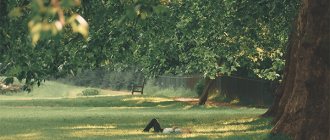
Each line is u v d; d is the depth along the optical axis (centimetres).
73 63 4412
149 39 6050
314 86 4266
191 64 8094
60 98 15400
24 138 5425
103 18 4522
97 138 5253
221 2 6600
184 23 6612
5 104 13325
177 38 6975
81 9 4366
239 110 11112
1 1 3641
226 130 6091
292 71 6456
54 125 7031
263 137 4691
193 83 16100
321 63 4250
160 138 5097
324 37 4250
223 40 7219
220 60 9331
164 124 7200
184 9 6688
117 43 4725
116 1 4431
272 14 6556
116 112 10356
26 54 3916
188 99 14725
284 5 6350
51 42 3922
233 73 13775
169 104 13188
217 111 10681
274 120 6494
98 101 14138
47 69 4262
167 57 8300
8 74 3966
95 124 7262
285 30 7031
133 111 10844
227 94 14175
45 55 4122
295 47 6569
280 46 7562
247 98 13338
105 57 4619
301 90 4431
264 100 12725
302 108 4403
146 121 7800
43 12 1067
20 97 16575
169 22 6366
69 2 1068
